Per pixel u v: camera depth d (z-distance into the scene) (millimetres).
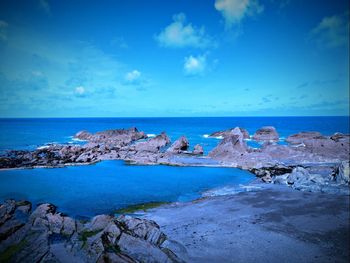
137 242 16219
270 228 20219
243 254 16391
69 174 40406
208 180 36844
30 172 41500
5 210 22812
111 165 46562
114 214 24297
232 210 24281
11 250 16594
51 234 18406
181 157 52844
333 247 17297
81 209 25781
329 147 52781
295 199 26969
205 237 18734
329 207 24469
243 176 39094
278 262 15539
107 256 14602
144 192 31312
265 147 53500
